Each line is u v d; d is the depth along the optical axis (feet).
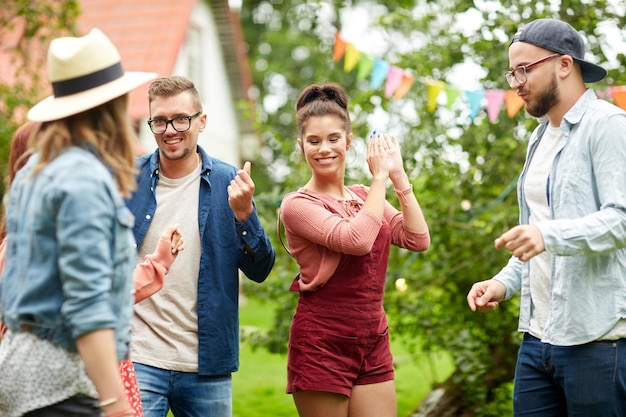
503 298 11.50
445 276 19.06
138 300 10.21
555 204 10.35
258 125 21.62
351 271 10.94
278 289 19.30
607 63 17.81
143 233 11.50
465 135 19.42
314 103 11.19
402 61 20.04
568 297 10.07
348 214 11.16
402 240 11.79
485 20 18.53
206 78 48.83
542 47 10.32
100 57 7.79
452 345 18.58
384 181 10.96
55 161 7.44
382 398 11.18
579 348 10.07
